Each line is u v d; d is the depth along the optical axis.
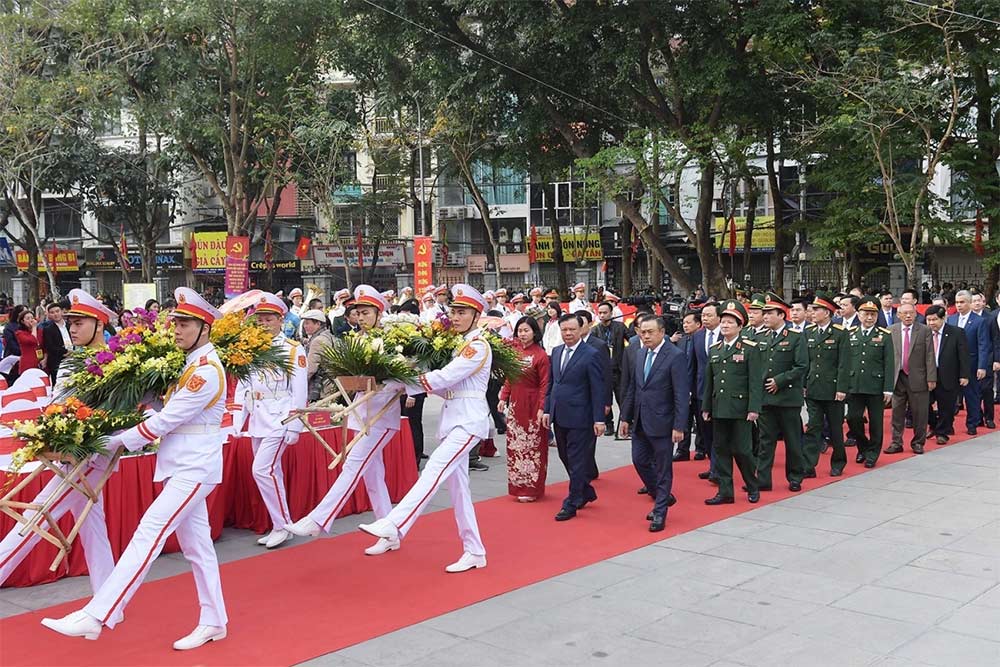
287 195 38.44
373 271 36.00
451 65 20.92
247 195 28.86
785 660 4.61
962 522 7.39
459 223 39.03
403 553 6.68
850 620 5.17
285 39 23.66
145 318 6.15
